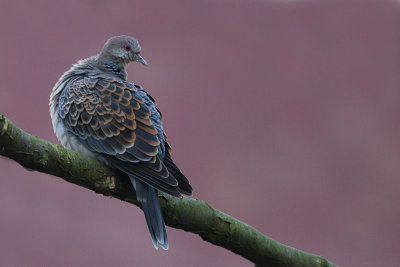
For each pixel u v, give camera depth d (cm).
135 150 812
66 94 877
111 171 755
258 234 786
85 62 1002
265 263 798
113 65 1019
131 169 796
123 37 1033
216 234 775
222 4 1365
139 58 1035
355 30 1398
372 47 1402
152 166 796
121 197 787
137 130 827
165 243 746
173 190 762
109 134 832
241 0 1361
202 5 1355
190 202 771
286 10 1395
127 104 844
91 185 742
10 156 680
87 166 728
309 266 803
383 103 1379
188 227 775
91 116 845
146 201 773
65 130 864
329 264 811
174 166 834
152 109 882
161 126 873
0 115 660
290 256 798
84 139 845
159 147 834
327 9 1413
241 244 781
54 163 705
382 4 1422
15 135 671
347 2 1405
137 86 903
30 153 685
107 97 851
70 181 729
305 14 1385
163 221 759
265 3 1382
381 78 1390
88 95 859
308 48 1385
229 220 776
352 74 1385
